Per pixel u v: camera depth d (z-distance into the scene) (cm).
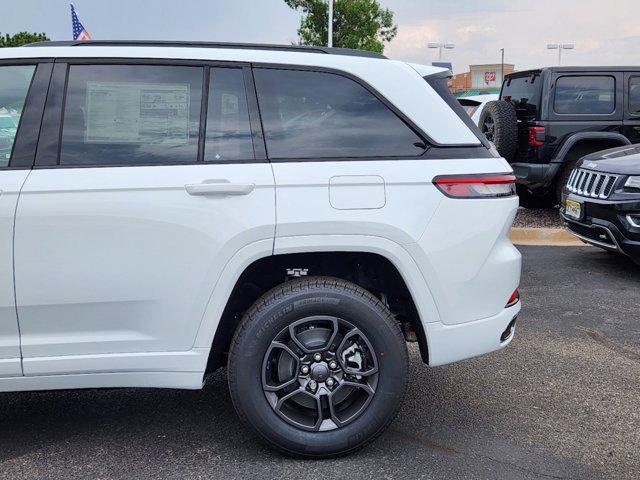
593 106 891
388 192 288
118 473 287
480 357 430
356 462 295
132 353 286
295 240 283
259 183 283
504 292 306
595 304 550
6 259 275
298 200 283
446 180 293
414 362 420
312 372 290
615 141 893
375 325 287
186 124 293
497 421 338
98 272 279
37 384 284
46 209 275
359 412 293
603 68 885
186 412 351
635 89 888
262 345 284
